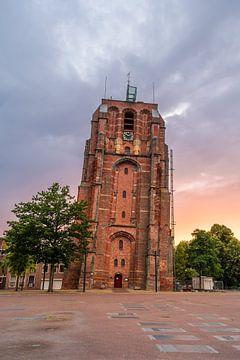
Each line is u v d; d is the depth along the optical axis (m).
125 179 61.91
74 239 52.78
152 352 8.88
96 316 16.88
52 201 43.81
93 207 56.38
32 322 14.30
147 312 19.47
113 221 58.38
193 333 12.08
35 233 41.53
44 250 40.34
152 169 60.66
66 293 39.84
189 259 74.62
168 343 10.12
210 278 62.75
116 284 55.03
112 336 11.14
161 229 58.53
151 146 63.28
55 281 74.50
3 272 72.12
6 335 11.16
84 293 40.56
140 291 49.22
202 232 74.00
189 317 17.30
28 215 42.44
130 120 68.44
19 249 41.62
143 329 12.74
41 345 9.60
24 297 31.94
